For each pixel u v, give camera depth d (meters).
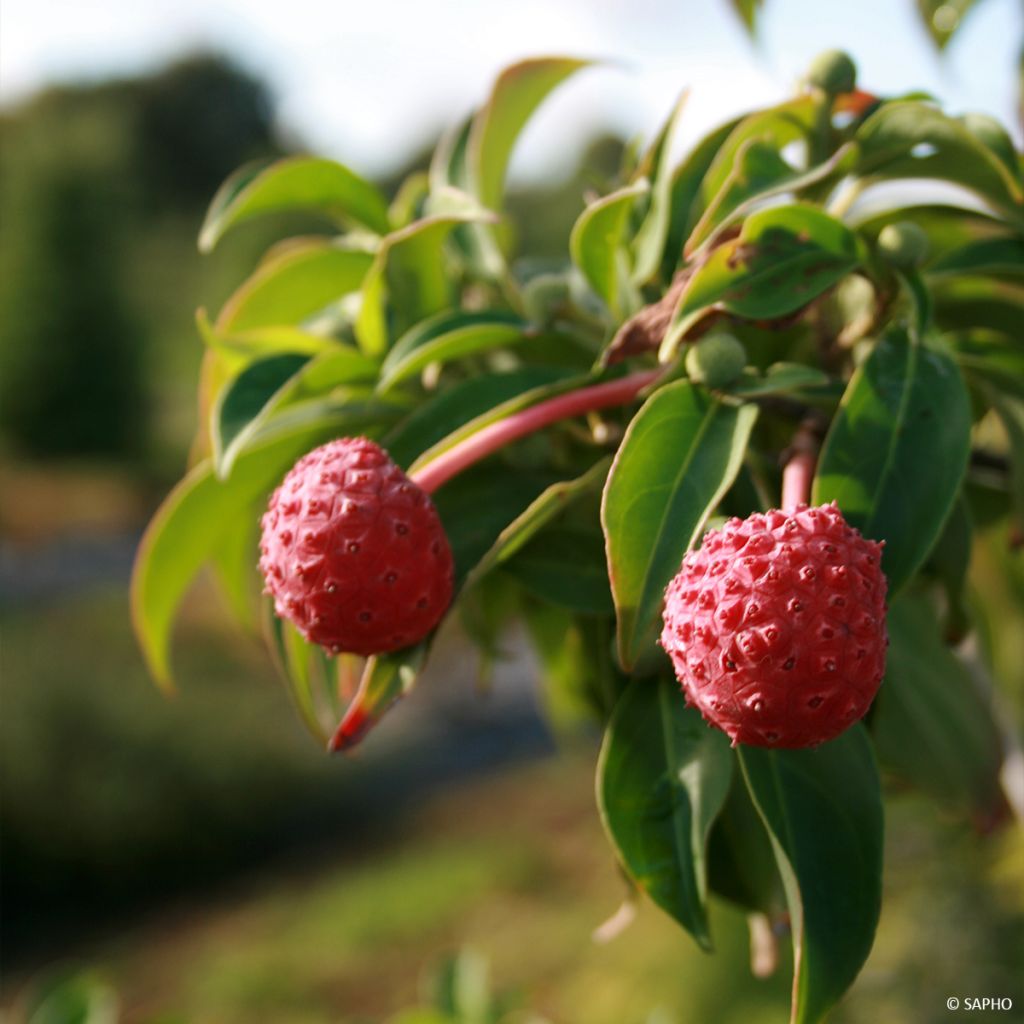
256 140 8.28
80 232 4.60
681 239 0.25
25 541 3.98
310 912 1.70
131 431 4.72
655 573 0.21
